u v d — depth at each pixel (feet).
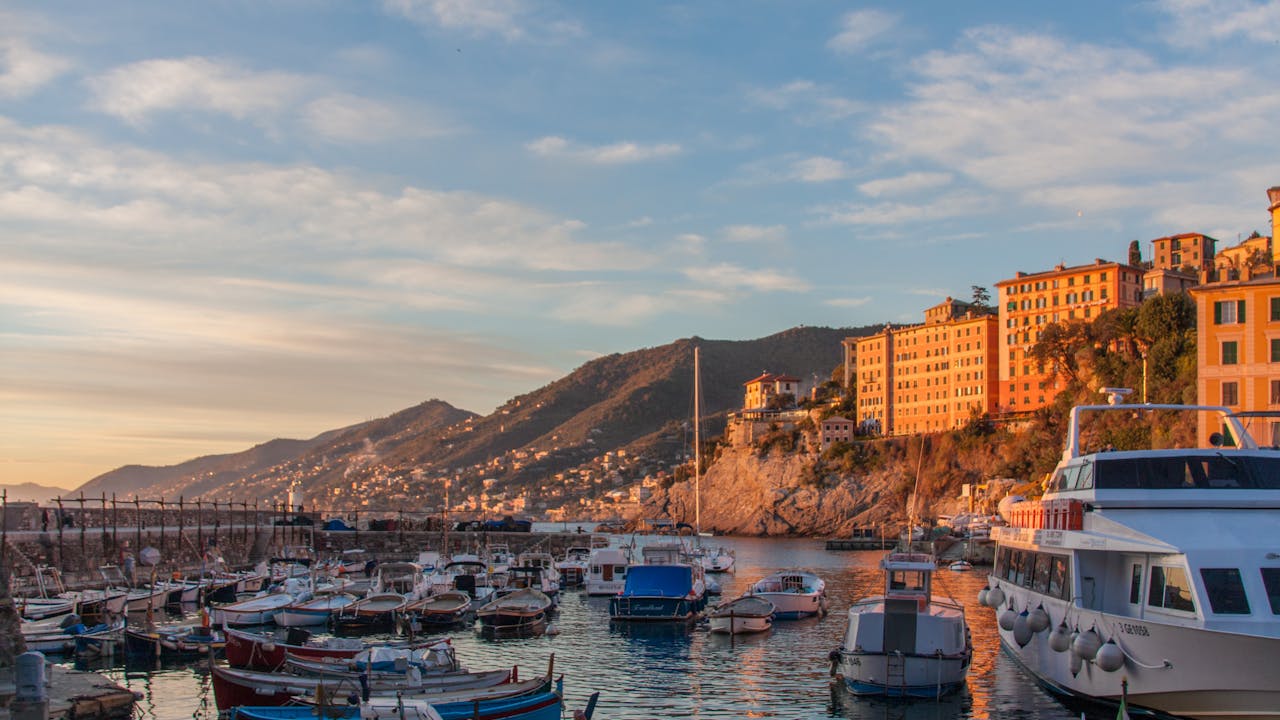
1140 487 112.78
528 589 244.42
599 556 295.48
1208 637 96.53
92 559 265.75
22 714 91.56
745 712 135.03
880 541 612.29
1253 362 271.08
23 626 180.75
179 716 130.72
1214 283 278.46
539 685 119.65
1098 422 507.30
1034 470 552.82
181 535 316.40
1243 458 111.75
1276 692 93.76
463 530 486.38
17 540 238.48
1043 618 126.21
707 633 211.41
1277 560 100.68
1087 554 118.52
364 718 103.76
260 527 386.73
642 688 152.05
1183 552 102.63
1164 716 104.22
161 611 231.50
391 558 418.31
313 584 243.81
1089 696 116.26
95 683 121.49
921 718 129.29
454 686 121.90
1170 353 449.06
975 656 173.68
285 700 119.96
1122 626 106.32
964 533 565.12
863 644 140.56
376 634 207.31
